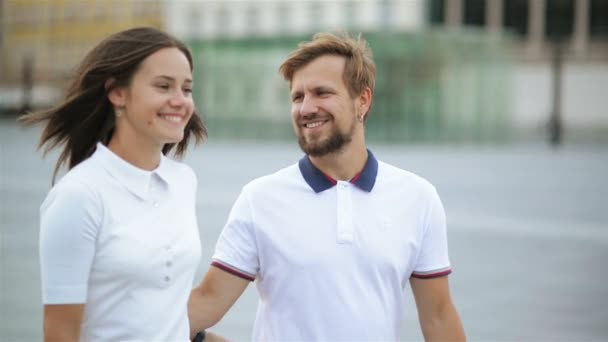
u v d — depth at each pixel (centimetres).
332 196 395
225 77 4859
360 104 402
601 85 7706
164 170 360
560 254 1390
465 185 2514
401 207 402
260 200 400
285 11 6762
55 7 6944
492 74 4822
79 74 346
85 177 336
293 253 390
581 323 938
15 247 1343
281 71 404
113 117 353
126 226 338
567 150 4453
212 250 1331
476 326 922
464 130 4691
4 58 7294
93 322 339
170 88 345
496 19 8300
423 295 416
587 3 7894
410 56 4481
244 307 977
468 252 1399
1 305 955
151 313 343
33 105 6391
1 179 2477
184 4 6894
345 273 388
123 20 6650
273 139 4694
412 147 4344
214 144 4400
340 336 386
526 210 1958
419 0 6994
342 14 6638
